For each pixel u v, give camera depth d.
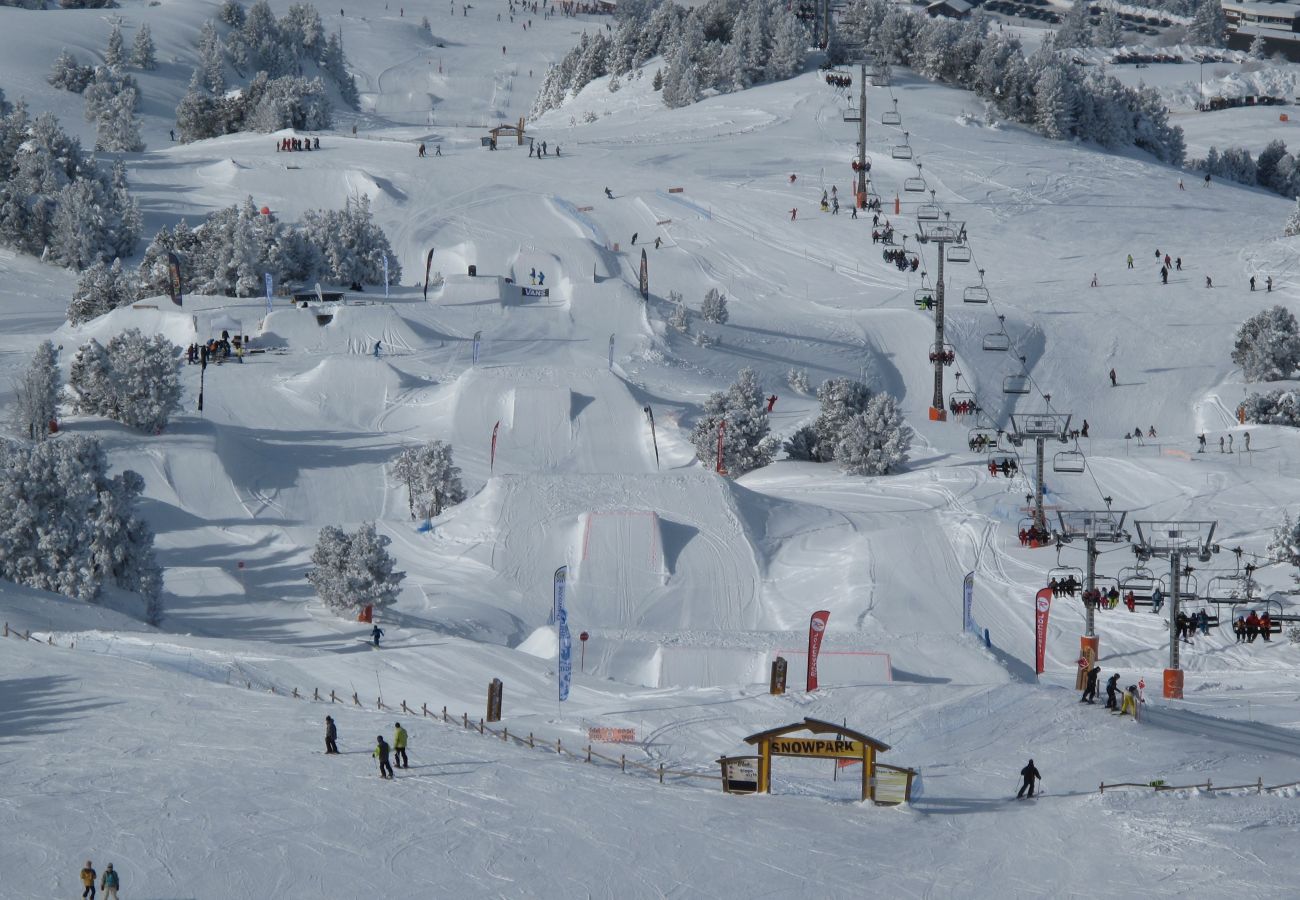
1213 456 83.81
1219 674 55.56
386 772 37.81
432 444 77.06
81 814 34.72
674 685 52.97
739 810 36.59
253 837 33.75
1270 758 41.16
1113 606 55.00
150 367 79.50
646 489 72.69
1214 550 53.59
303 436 86.06
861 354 108.69
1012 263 125.06
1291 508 72.31
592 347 103.88
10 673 45.16
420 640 56.97
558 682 48.84
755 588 66.50
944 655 53.62
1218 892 31.78
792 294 121.25
